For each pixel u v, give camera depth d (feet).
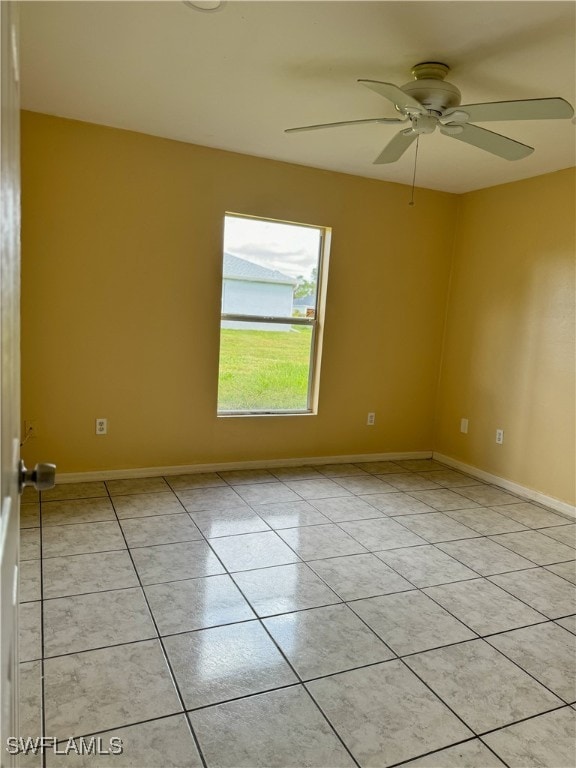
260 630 7.01
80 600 7.44
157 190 11.86
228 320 13.38
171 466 13.00
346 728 5.46
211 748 5.12
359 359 14.76
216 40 7.43
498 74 7.98
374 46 7.37
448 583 8.55
